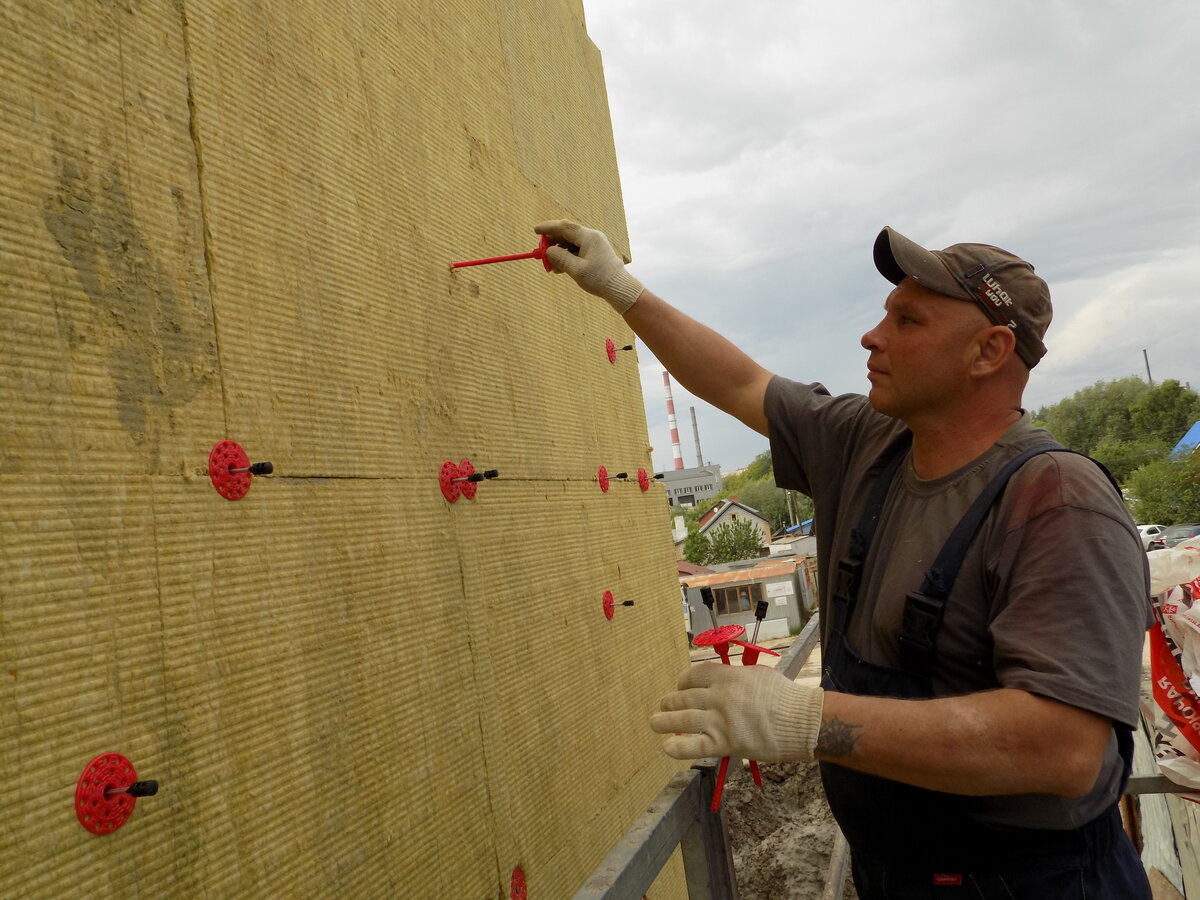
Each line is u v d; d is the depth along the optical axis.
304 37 1.61
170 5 1.31
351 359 1.63
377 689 1.55
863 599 1.37
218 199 1.35
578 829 2.21
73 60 1.14
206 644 1.21
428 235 1.98
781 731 1.12
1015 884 1.19
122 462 1.13
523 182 2.59
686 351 1.82
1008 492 1.21
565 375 2.69
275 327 1.44
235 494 1.30
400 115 1.93
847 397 1.64
